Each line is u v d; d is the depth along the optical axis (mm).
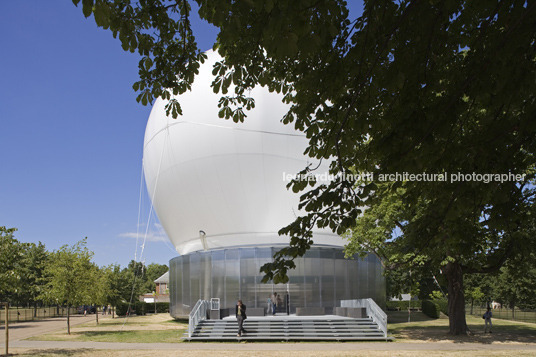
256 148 28469
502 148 5895
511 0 4703
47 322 39469
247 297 27125
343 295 27734
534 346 17438
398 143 5164
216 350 16688
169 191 31734
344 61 5266
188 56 6582
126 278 50625
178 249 35062
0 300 51219
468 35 5859
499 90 4902
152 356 15273
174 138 30734
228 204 29266
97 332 25594
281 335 19938
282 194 28766
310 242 5652
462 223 7082
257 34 4809
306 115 6324
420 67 5168
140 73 6582
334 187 5402
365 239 21562
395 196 7102
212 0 4938
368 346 17578
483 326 28844
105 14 4309
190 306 29234
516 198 6598
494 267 20594
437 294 42500
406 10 4453
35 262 53625
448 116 5090
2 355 15820
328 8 4008
